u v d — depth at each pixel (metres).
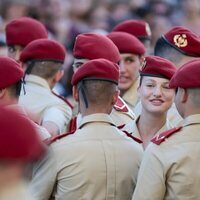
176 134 11.12
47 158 11.35
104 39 13.95
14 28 16.11
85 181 11.23
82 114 11.63
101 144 11.40
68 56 28.47
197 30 33.12
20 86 12.16
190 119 11.16
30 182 11.36
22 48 16.05
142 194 10.96
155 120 12.86
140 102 14.12
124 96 15.38
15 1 31.92
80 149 11.31
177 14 33.69
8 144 7.26
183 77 11.18
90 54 13.79
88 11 33.62
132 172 11.47
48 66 14.16
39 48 14.20
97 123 11.52
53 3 32.28
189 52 14.56
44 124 13.55
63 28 32.03
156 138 11.18
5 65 12.01
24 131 7.33
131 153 11.53
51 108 13.78
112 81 11.51
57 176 11.35
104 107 11.55
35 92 13.96
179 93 11.30
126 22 18.05
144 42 17.94
